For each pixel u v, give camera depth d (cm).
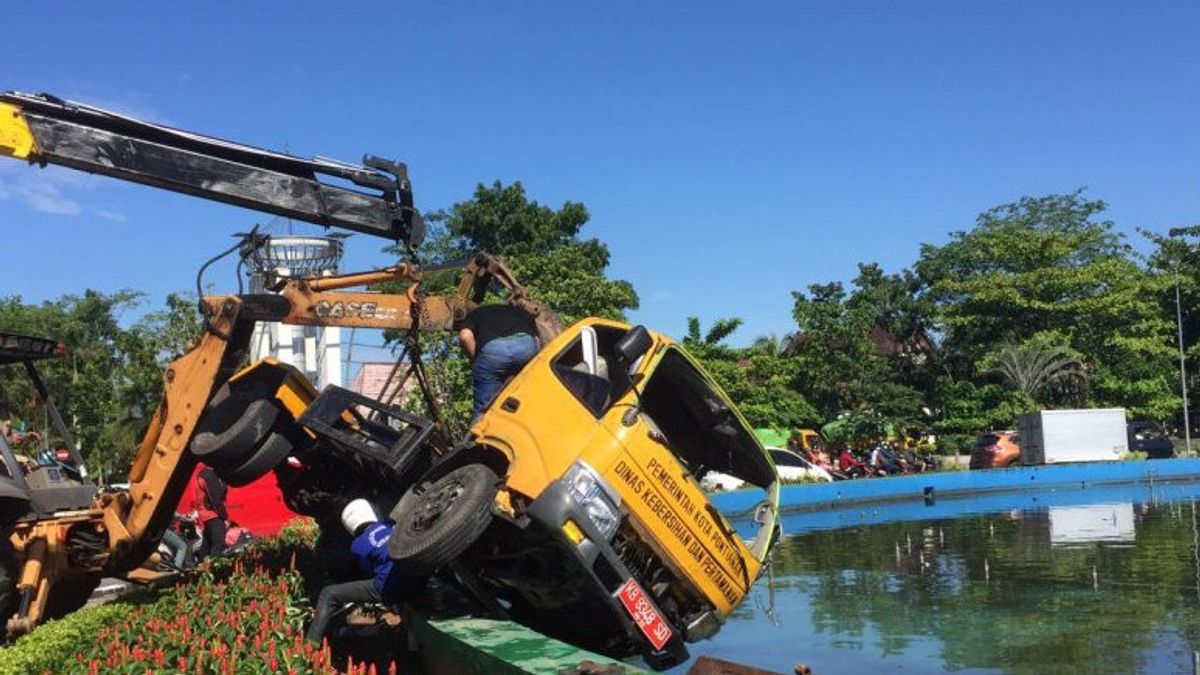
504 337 790
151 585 920
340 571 815
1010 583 1187
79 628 671
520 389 700
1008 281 4644
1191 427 5222
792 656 841
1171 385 4834
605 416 677
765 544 777
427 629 671
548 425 672
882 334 5416
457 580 765
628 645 763
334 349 2230
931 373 4997
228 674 527
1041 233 4862
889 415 4297
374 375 2259
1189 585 1121
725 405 789
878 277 5272
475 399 786
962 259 5041
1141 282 4659
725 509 2017
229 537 1562
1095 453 3553
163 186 781
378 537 718
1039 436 3578
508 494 659
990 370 4491
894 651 848
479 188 3853
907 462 3544
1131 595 1075
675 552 680
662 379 785
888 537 1770
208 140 796
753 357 3853
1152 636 869
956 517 2130
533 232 3778
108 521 828
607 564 649
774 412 3609
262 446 796
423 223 886
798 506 2480
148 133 775
